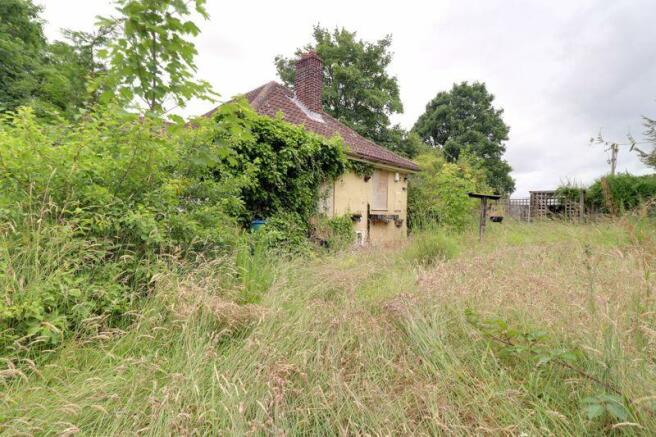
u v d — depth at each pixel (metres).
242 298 2.64
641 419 1.26
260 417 1.41
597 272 2.75
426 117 32.75
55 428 1.31
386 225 10.84
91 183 2.55
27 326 1.76
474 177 16.95
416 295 2.69
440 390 1.61
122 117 2.44
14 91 8.68
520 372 1.78
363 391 1.68
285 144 6.55
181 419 1.37
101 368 1.71
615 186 9.25
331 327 2.25
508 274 3.27
